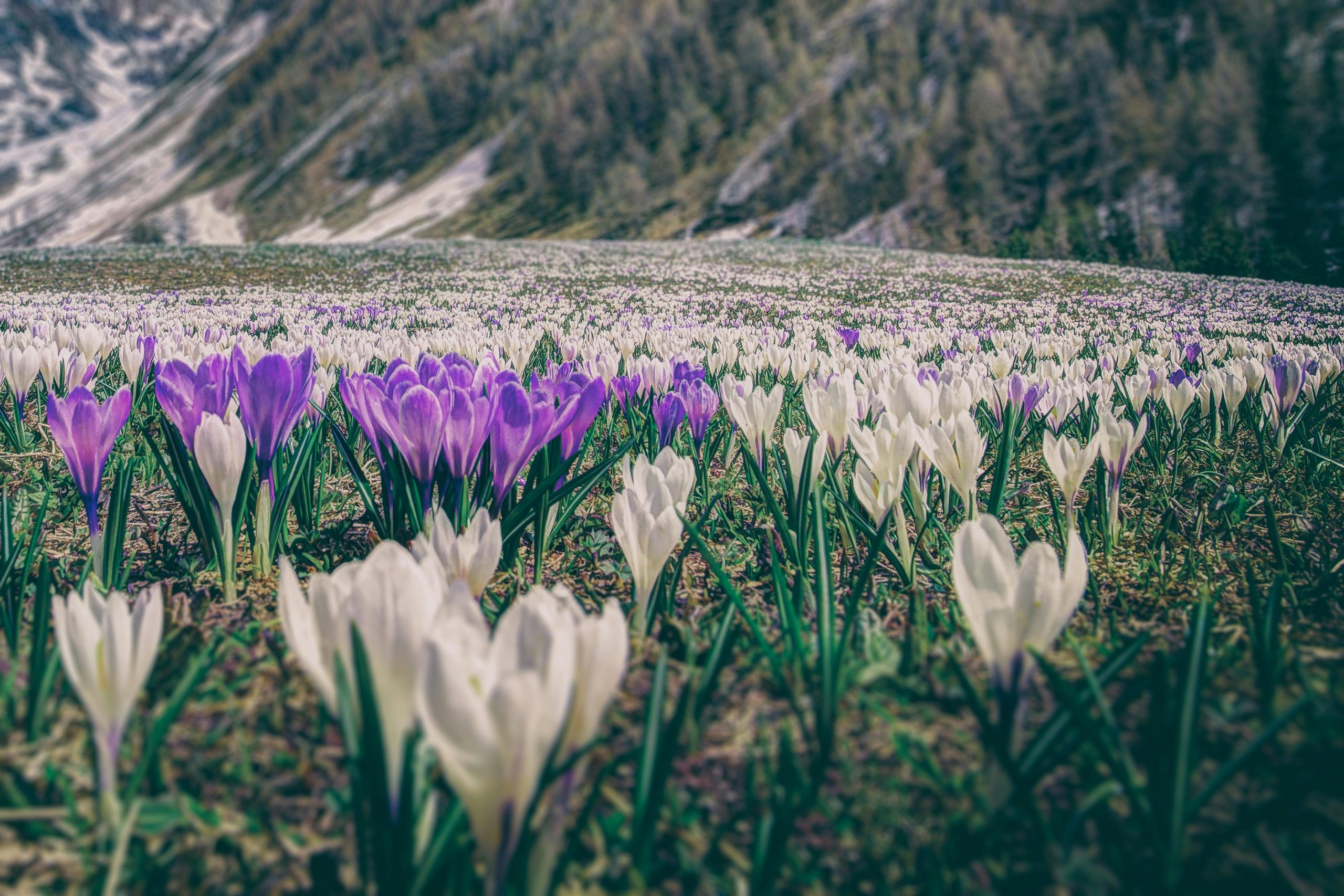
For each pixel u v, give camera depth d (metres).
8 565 1.81
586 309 14.47
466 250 33.44
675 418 2.83
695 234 79.00
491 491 2.36
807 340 7.02
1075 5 91.56
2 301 14.17
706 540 2.63
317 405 2.79
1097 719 1.36
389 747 0.90
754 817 1.22
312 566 2.33
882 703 1.51
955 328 11.61
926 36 101.94
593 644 0.87
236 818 1.19
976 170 69.25
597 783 1.09
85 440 1.87
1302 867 1.09
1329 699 1.47
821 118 89.25
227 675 1.57
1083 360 5.49
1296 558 2.44
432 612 0.90
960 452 1.95
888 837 1.18
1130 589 2.23
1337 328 13.10
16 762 1.27
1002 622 1.08
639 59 107.75
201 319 9.77
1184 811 1.06
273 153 146.50
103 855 1.08
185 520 2.83
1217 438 3.84
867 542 2.60
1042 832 1.12
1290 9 76.50
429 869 0.96
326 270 23.72
